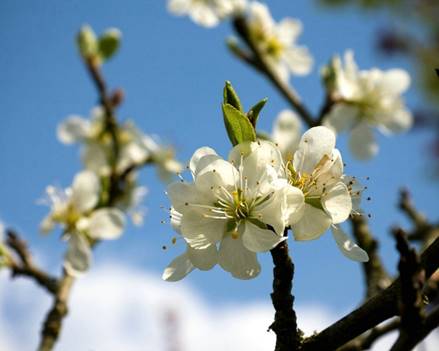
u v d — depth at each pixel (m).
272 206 0.34
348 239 0.34
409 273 0.31
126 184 0.55
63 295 0.47
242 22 0.59
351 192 0.36
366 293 0.42
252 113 0.35
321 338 0.32
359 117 0.54
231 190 0.35
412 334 0.31
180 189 0.35
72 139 0.58
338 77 0.53
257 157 0.34
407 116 0.55
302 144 0.35
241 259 0.34
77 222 0.49
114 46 0.56
